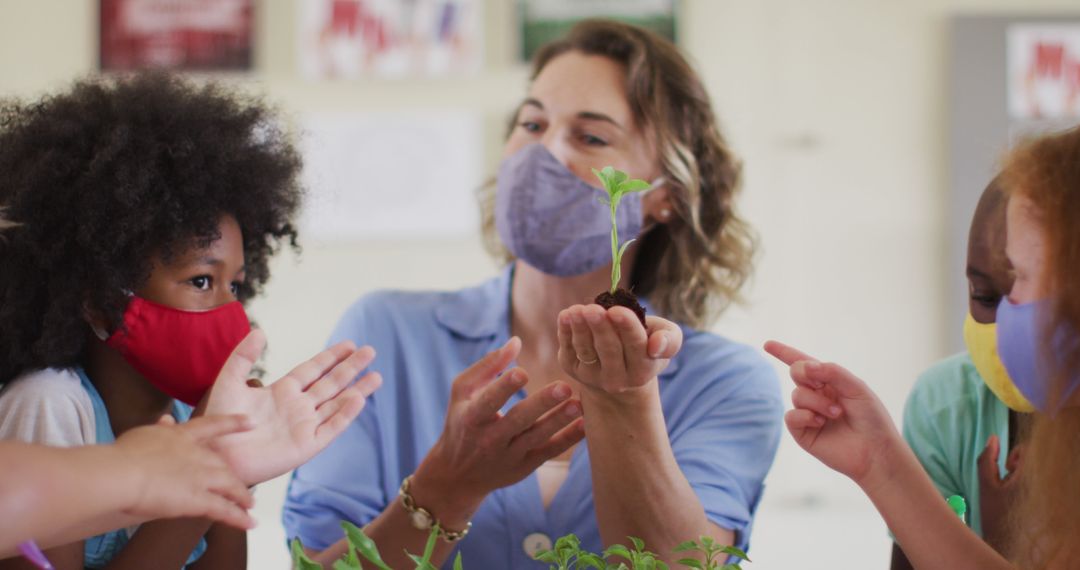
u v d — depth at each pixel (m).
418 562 0.77
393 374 1.38
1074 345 0.89
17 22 3.12
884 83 3.05
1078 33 3.03
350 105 3.11
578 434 1.10
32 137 1.08
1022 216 0.94
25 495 0.63
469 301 1.45
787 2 3.07
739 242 1.52
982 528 1.19
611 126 1.34
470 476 1.08
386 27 3.11
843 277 3.03
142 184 1.03
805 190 3.05
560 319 0.95
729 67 3.08
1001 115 3.02
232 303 1.09
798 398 1.01
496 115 3.09
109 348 1.10
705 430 1.30
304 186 1.33
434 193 3.09
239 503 0.74
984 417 1.22
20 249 1.04
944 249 3.02
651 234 1.49
